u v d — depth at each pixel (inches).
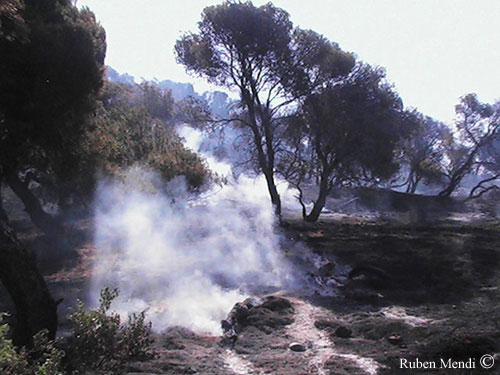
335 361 262.2
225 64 1024.2
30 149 609.9
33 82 528.7
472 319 341.7
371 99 1052.5
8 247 234.1
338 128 1015.0
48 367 159.3
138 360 257.1
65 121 581.0
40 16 533.0
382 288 463.8
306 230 964.6
